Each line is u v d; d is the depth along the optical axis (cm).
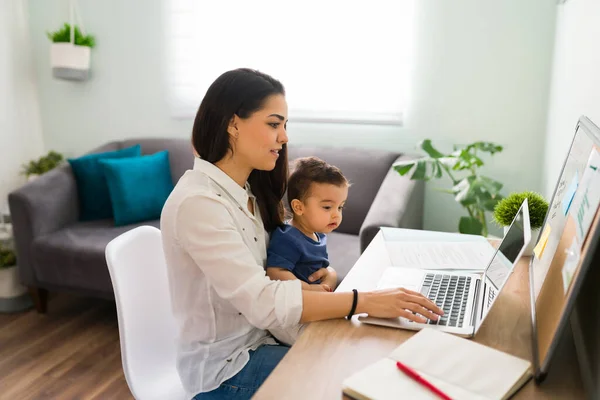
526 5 259
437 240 157
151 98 341
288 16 299
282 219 140
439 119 287
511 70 268
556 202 124
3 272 273
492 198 235
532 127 270
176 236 113
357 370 87
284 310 105
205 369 119
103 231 276
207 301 118
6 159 344
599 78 130
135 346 128
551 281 99
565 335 102
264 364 116
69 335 253
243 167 124
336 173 136
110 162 286
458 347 90
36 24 354
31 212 263
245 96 114
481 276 127
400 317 105
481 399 77
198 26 317
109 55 343
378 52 289
